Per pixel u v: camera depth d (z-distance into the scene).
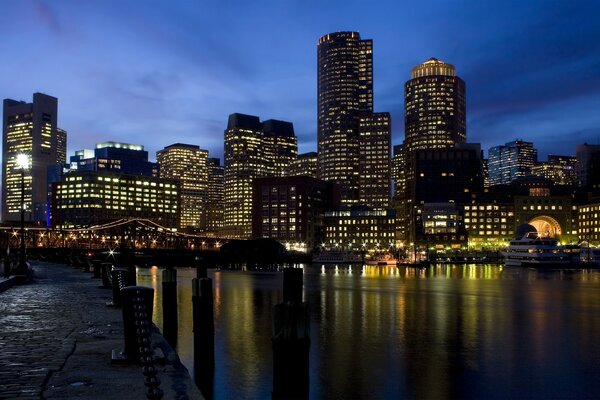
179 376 12.54
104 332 18.14
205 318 28.81
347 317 54.56
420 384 28.14
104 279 39.06
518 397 26.03
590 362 33.62
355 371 30.67
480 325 49.44
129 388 11.01
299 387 12.28
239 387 25.91
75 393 10.58
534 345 39.34
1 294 33.31
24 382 11.31
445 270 183.38
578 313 60.00
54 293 34.06
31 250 155.38
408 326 48.19
